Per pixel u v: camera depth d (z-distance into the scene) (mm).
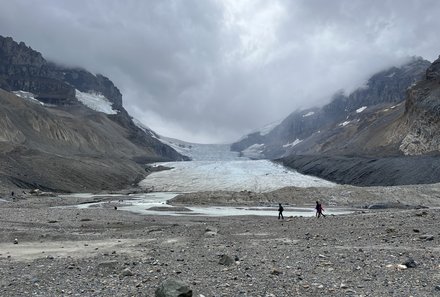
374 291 13430
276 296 13172
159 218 50719
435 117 150125
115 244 26609
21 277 16281
